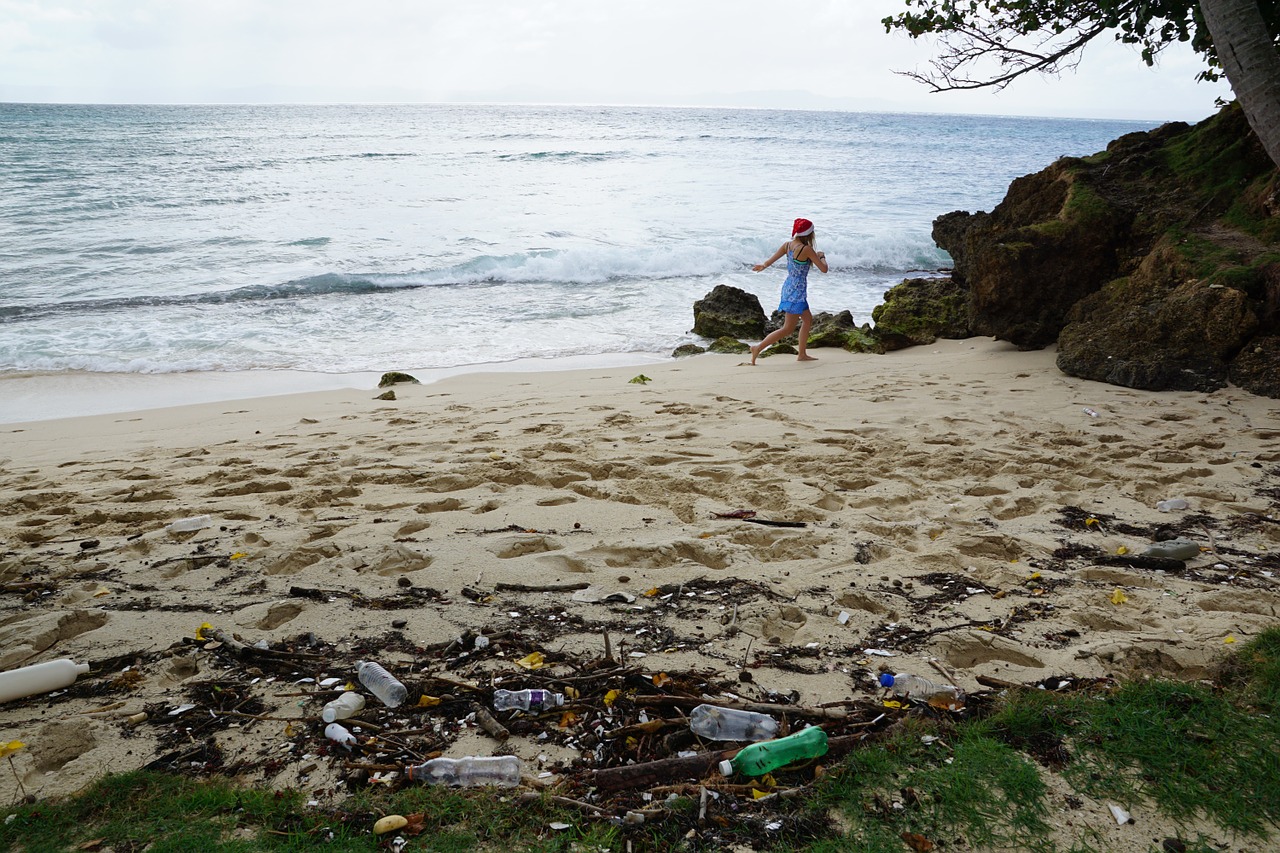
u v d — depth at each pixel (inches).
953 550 167.3
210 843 85.5
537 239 797.2
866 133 3378.4
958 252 530.6
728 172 1473.9
